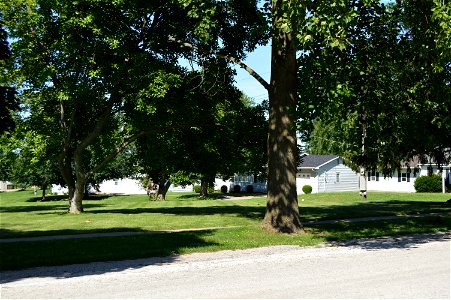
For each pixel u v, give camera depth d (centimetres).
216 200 4294
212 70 2094
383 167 2938
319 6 1191
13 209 3319
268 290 775
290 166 1559
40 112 2453
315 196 4303
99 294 766
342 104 1427
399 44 1688
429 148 2753
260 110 2380
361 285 803
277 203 1565
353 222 1908
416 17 1606
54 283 860
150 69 1995
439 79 1688
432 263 1017
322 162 5672
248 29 1795
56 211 2781
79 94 1984
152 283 849
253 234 1512
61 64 2072
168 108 2152
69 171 2566
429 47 1559
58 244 1328
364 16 1559
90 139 2386
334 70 1320
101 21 1962
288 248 1283
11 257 1131
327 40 1227
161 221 2014
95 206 3472
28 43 2022
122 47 1995
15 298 744
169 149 2480
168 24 2059
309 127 1310
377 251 1212
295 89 1564
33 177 4778
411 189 5362
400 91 1691
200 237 1456
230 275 915
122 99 2120
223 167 2555
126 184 6931
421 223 1873
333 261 1065
